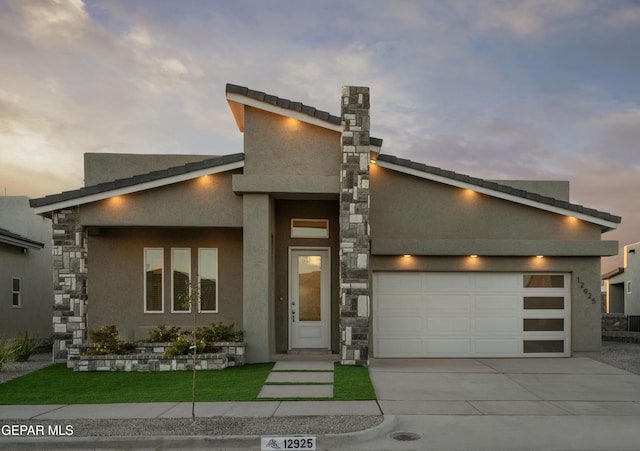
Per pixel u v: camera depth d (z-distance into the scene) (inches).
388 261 519.2
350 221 462.6
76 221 489.1
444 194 533.0
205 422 280.4
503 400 336.5
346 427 270.1
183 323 550.0
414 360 500.4
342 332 455.8
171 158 590.9
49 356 543.8
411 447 249.6
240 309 552.4
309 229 544.1
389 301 522.0
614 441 257.9
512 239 524.4
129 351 457.7
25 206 737.0
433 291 523.5
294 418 287.9
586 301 529.0
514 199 527.5
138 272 550.0
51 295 807.1
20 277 714.2
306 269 545.6
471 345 521.7
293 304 541.3
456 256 522.3
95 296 546.0
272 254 516.1
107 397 340.8
